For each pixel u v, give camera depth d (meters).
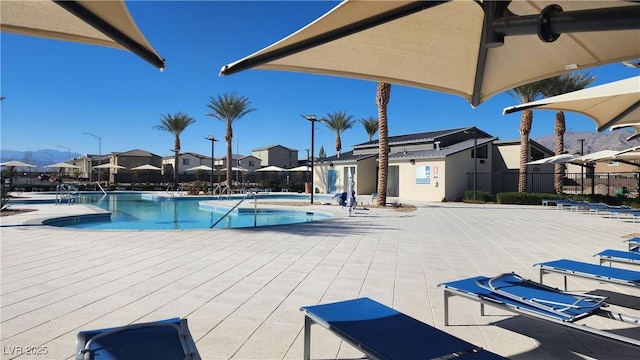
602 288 5.62
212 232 10.70
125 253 7.79
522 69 3.26
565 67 3.27
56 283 5.63
